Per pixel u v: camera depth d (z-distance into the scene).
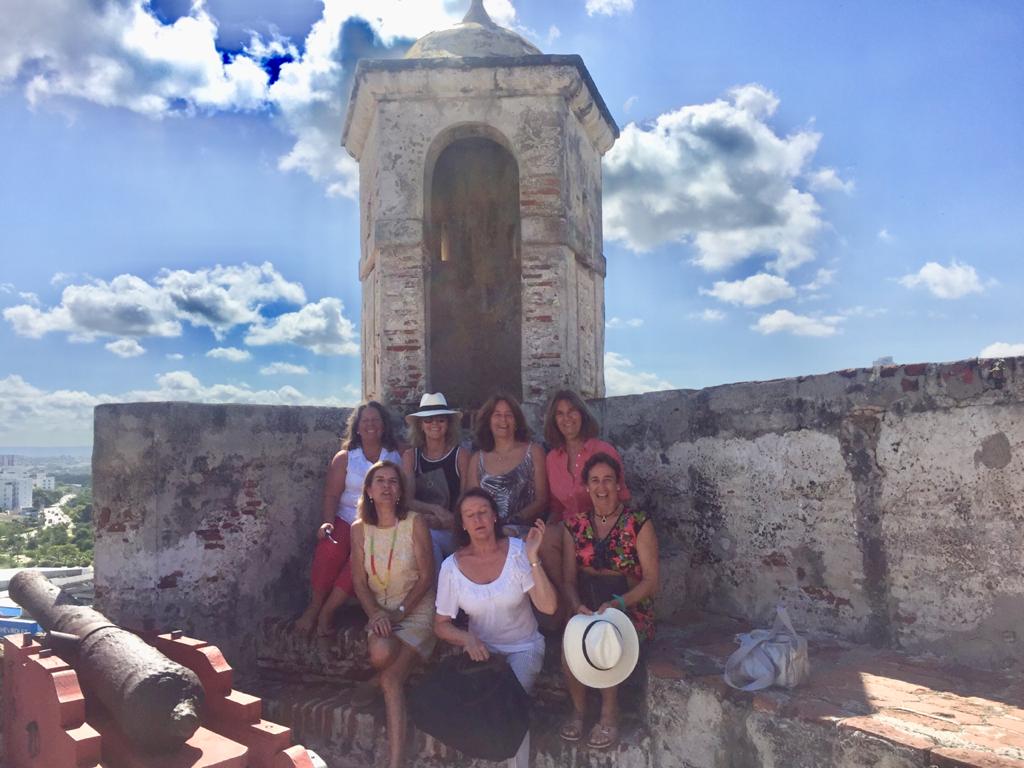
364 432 4.88
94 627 3.77
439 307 7.20
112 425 4.82
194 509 4.95
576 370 6.10
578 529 4.02
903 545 3.73
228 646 5.03
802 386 4.16
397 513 4.15
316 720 4.18
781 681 3.24
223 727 3.57
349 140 6.63
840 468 3.99
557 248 5.81
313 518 5.50
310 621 4.61
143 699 3.21
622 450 5.14
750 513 4.42
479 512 3.80
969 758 2.47
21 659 3.66
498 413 4.67
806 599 4.16
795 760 2.96
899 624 3.75
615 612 3.56
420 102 5.91
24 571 4.59
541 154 5.85
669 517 4.88
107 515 4.79
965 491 3.50
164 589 4.81
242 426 5.15
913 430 3.68
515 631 3.82
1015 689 3.17
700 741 3.37
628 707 3.86
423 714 3.57
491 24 6.62
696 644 4.02
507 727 3.52
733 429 4.51
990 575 3.42
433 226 7.15
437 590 3.86
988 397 3.41
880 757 2.68
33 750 3.48
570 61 5.71
